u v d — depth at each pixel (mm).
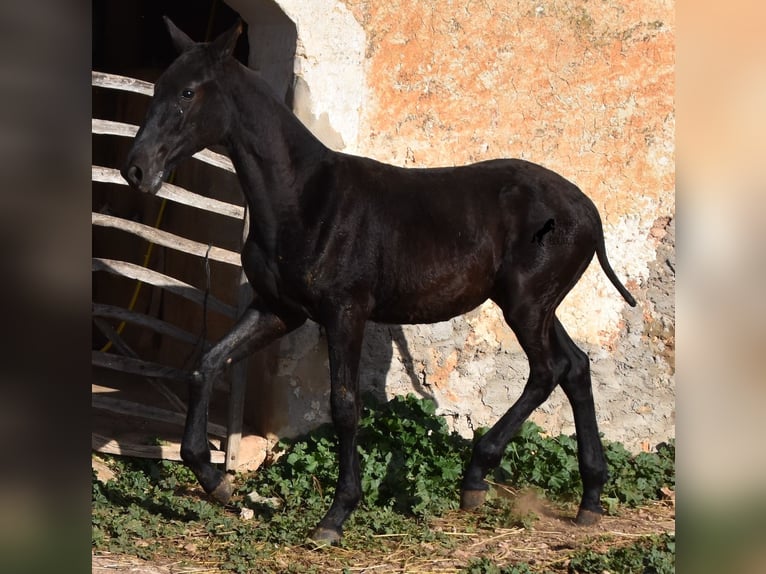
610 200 6832
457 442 6387
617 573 4652
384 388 6594
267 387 6422
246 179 4988
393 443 6102
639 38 6812
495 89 6699
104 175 6027
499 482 6137
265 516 5406
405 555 4922
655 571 4652
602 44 6797
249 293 6180
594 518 5555
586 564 4758
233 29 4859
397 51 6531
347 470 5020
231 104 4918
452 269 5191
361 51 6449
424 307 5242
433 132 6609
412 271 5113
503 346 6723
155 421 6648
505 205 5340
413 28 6551
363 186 5098
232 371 6082
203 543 4957
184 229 8039
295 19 6215
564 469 6125
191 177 7855
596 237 5527
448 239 5184
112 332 6246
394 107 6547
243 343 5234
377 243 5047
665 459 6656
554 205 5340
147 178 4734
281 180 4969
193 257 7926
